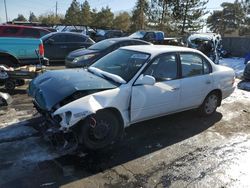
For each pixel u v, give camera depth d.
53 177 3.67
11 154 4.15
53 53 12.73
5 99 6.28
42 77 4.93
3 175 3.65
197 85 5.63
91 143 4.27
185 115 6.24
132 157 4.29
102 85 4.39
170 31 40.69
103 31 24.88
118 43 9.95
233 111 6.80
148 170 3.97
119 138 4.62
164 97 5.04
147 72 4.83
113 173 3.84
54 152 4.27
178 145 4.79
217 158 4.42
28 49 8.73
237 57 21.14
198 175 3.91
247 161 4.36
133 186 3.59
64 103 4.18
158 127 5.48
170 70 5.21
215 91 6.18
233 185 3.72
